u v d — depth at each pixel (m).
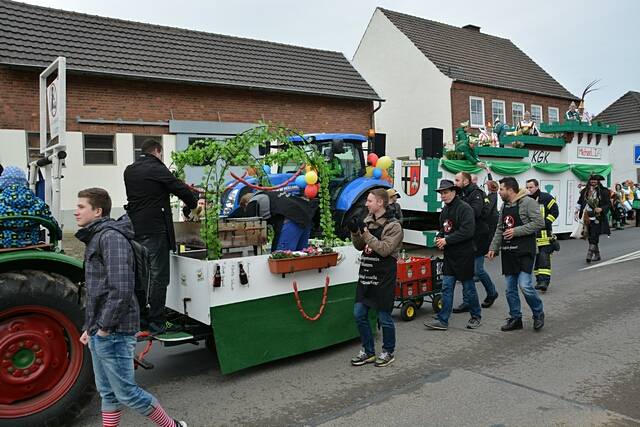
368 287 5.00
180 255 5.26
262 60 17.05
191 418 4.02
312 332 5.31
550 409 4.04
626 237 15.84
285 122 16.28
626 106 31.31
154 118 13.90
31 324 3.80
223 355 4.67
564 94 27.48
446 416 3.95
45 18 13.70
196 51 15.81
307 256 5.13
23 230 4.01
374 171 7.75
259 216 5.77
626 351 5.40
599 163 16.86
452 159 12.34
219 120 14.97
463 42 26.39
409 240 11.86
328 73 18.08
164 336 4.68
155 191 4.73
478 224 7.26
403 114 24.42
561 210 15.30
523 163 13.95
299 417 4.00
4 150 11.86
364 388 4.54
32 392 3.78
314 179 5.66
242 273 4.77
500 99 24.44
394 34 24.69
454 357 5.31
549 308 7.23
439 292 7.12
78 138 12.74
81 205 3.30
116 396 3.32
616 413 3.96
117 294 3.15
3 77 11.86
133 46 14.48
